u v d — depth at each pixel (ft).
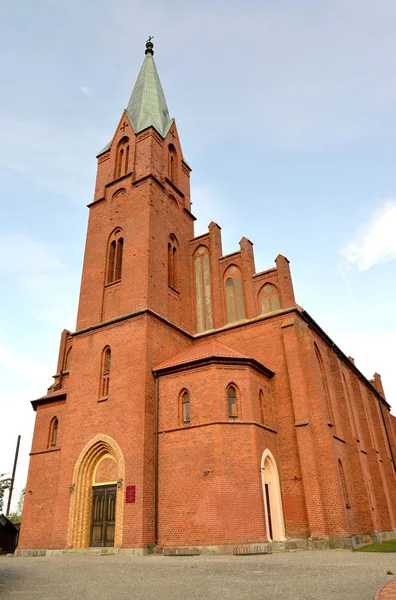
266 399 91.40
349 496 91.97
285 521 82.69
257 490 76.79
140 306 99.25
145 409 86.69
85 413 95.40
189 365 87.61
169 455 82.89
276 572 44.96
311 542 77.20
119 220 116.88
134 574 46.85
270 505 82.02
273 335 99.30
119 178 122.93
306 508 80.64
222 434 79.15
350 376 134.92
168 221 119.75
